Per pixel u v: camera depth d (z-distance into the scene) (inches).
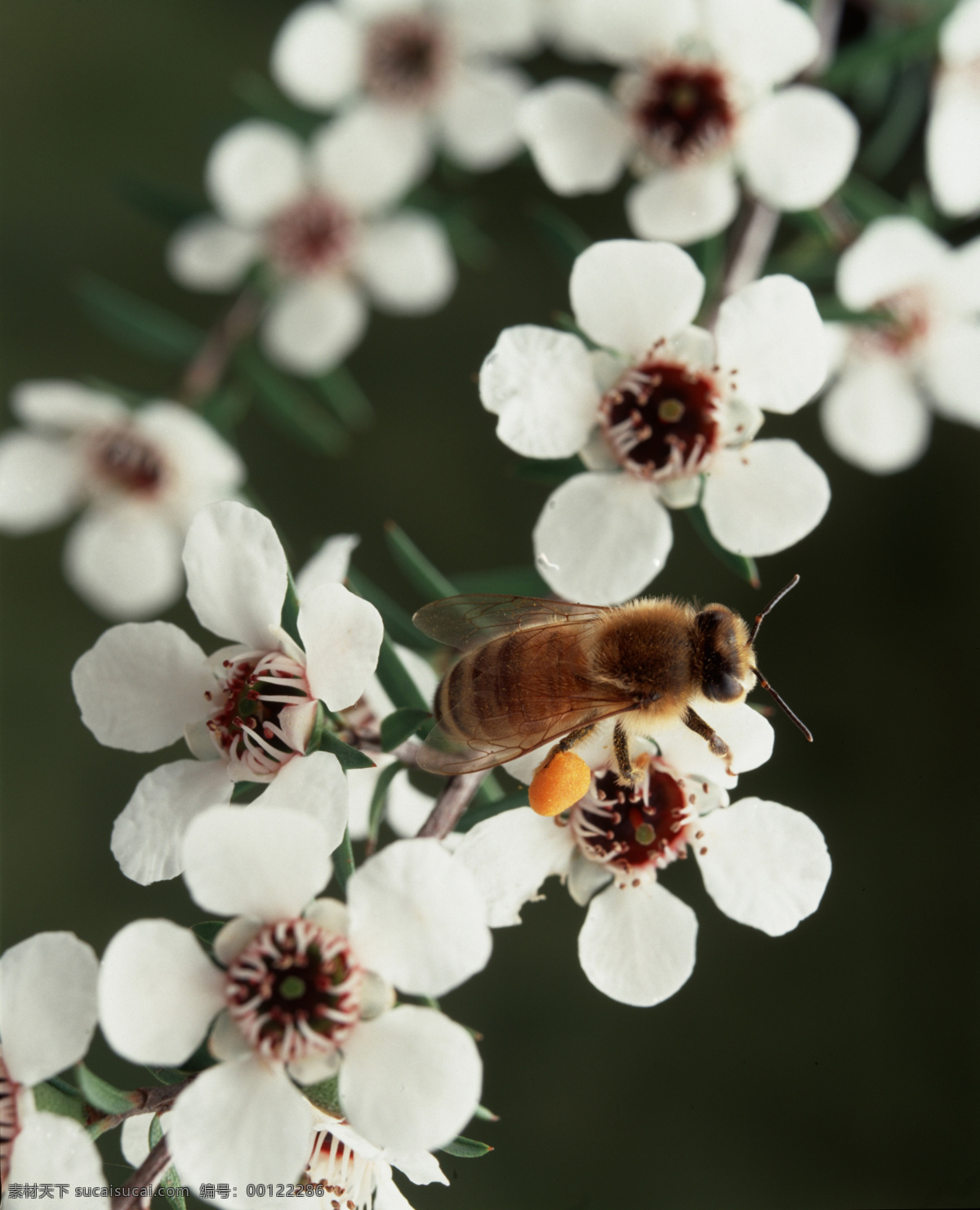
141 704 5.2
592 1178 7.8
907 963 8.2
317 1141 5.1
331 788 5.1
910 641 8.5
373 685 5.4
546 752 5.4
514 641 5.4
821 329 5.3
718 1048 8.1
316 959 5.0
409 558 5.5
